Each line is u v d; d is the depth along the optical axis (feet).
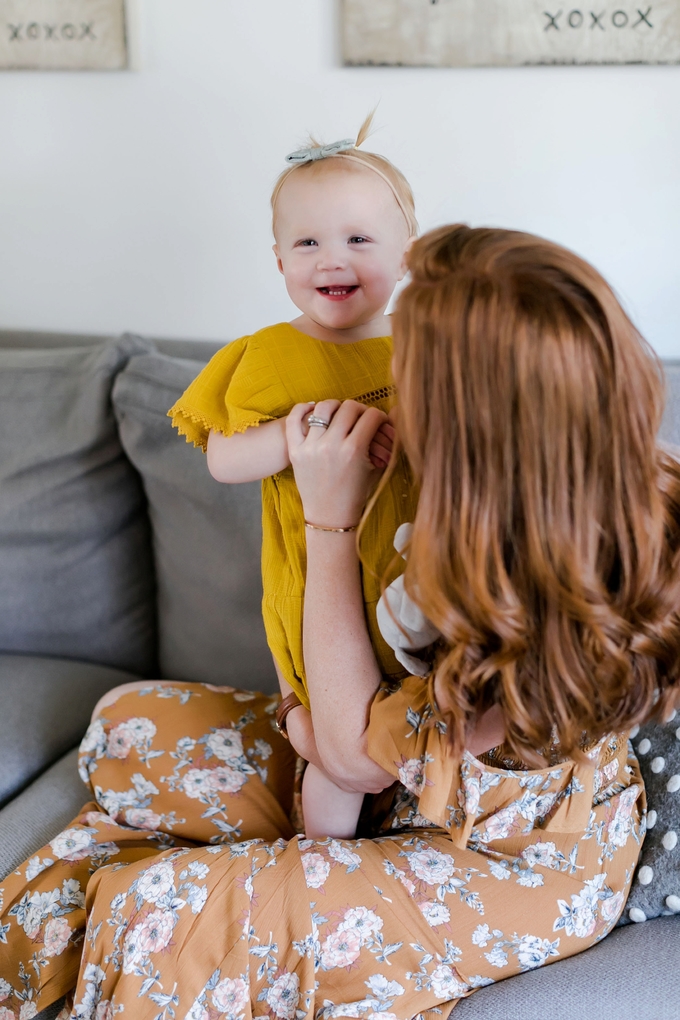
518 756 2.32
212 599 4.32
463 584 2.18
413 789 2.50
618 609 2.22
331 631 2.59
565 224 4.50
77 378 4.55
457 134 4.46
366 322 2.83
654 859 2.83
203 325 5.21
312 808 2.96
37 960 2.73
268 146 4.75
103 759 3.48
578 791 2.57
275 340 2.78
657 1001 2.43
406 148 4.55
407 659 2.49
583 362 2.03
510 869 2.63
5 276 5.51
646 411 2.14
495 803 2.56
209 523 4.23
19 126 5.14
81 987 2.48
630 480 2.15
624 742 2.93
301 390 2.72
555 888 2.62
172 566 4.45
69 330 5.49
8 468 4.58
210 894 2.43
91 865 2.96
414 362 2.16
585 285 2.06
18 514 4.58
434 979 2.41
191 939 2.36
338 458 2.45
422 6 4.23
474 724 2.30
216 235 5.00
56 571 4.64
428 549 2.20
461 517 2.15
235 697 3.71
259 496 4.09
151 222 5.10
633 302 4.56
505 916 2.54
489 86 4.34
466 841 2.48
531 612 2.20
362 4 4.29
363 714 2.62
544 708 2.23
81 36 4.77
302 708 3.01
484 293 2.06
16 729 4.06
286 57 4.56
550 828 2.58
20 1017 2.73
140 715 3.55
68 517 4.56
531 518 2.10
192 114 4.82
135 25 4.69
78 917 2.79
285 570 2.85
